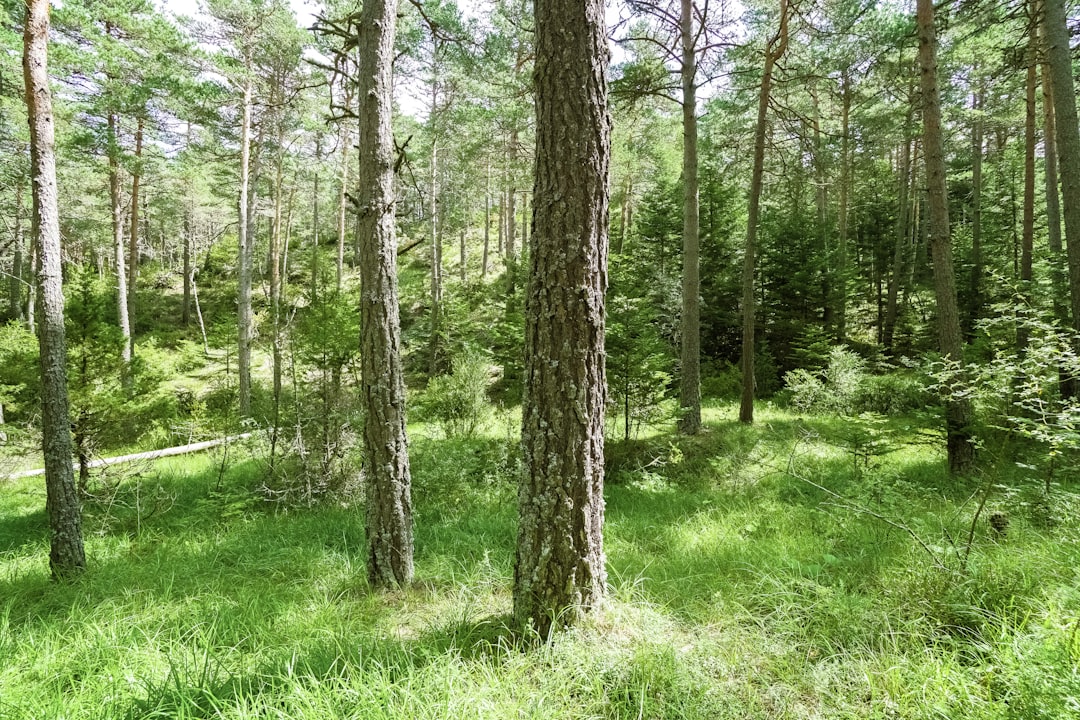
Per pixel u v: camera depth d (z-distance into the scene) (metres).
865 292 22.95
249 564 5.05
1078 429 3.52
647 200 18.67
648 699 2.46
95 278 7.59
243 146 14.66
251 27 13.63
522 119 16.89
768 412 12.52
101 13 11.84
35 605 4.26
